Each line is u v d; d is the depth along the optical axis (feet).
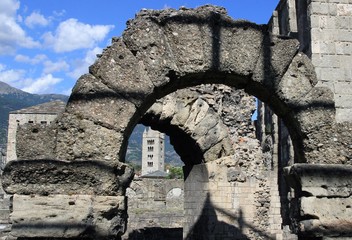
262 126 68.80
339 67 42.57
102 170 20.77
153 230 61.87
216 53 23.31
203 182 48.32
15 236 19.85
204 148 47.60
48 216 20.17
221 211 48.11
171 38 23.11
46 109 176.35
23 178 20.34
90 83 21.67
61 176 20.56
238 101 51.08
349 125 23.59
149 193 117.80
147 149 339.16
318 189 22.24
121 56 22.21
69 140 21.04
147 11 42.14
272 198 50.72
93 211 20.43
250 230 48.21
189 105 46.65
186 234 48.70
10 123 174.70
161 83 22.36
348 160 23.06
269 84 23.75
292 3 52.95
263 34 24.12
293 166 22.79
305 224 21.98
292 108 23.72
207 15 23.57
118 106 21.71
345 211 22.17
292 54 24.17
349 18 43.75
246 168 49.83
